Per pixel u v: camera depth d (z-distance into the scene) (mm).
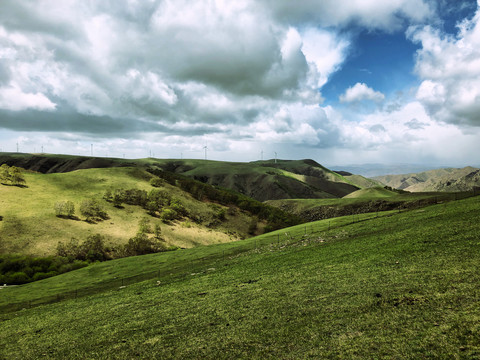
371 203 179625
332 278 24062
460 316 12578
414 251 26969
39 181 147625
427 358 10375
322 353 12352
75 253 93000
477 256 20547
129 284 52562
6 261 79938
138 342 18250
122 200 150125
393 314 14438
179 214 155750
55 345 21250
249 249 70188
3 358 20531
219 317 20109
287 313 18016
